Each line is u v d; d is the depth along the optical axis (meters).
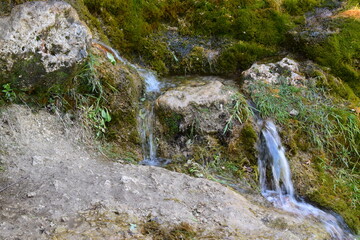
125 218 3.03
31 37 3.71
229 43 5.27
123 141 4.19
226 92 4.42
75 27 3.92
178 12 5.46
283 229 3.34
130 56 5.09
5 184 3.23
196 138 4.22
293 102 4.55
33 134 3.79
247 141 4.19
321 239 3.36
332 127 4.41
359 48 5.08
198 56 5.18
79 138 3.99
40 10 3.76
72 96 4.07
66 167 3.53
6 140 3.64
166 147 4.21
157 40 5.23
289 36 5.29
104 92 4.19
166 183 3.59
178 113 4.22
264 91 4.63
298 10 5.67
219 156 4.15
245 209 3.48
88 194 3.22
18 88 3.85
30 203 3.04
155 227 2.98
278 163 4.13
